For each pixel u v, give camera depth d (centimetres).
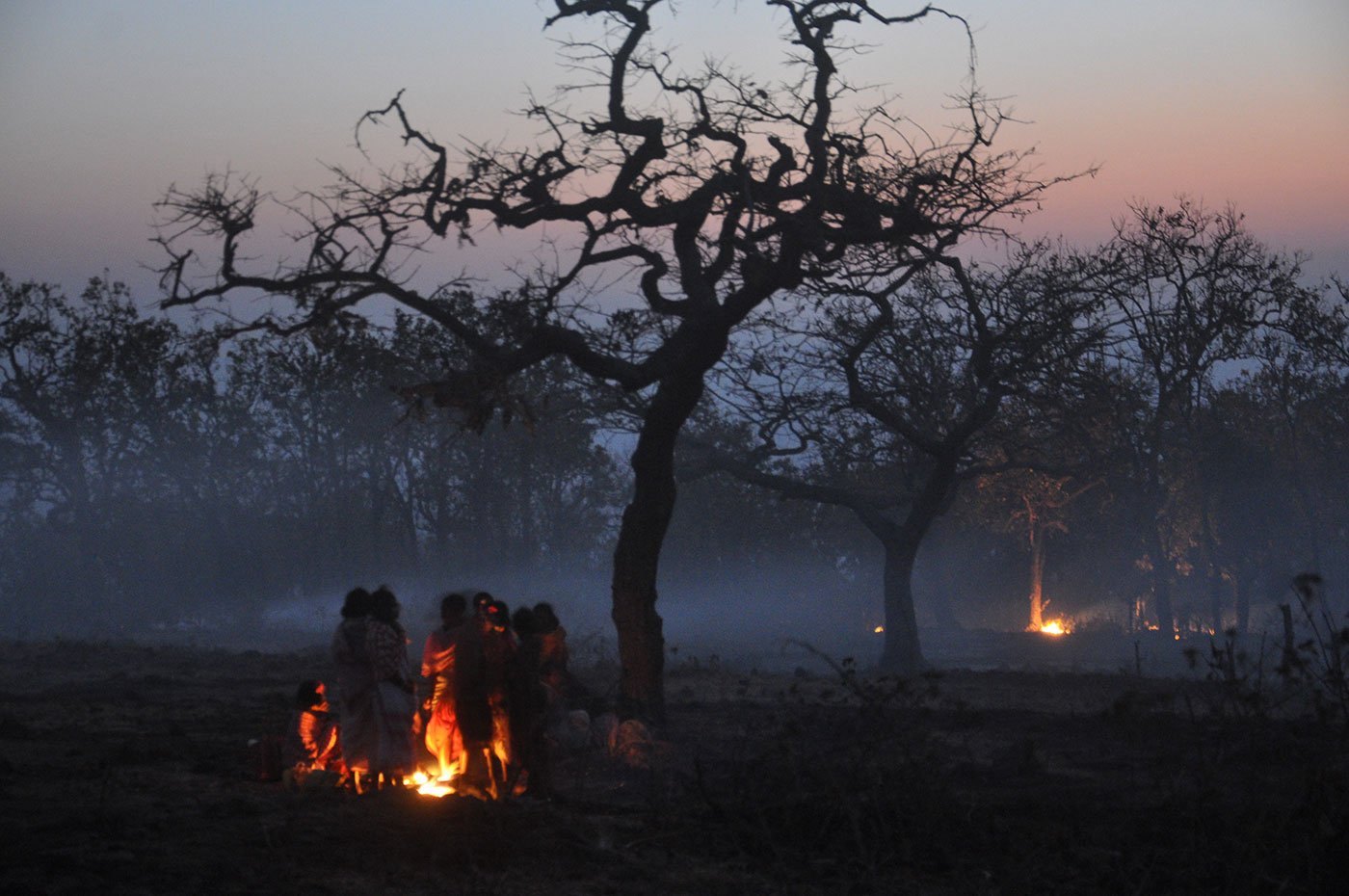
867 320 2769
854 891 706
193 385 5675
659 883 713
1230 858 721
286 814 843
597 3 1339
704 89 1383
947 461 3027
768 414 3033
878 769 909
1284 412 4103
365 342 1484
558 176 1371
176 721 1545
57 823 770
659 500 1454
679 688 2184
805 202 1416
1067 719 1562
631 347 1538
